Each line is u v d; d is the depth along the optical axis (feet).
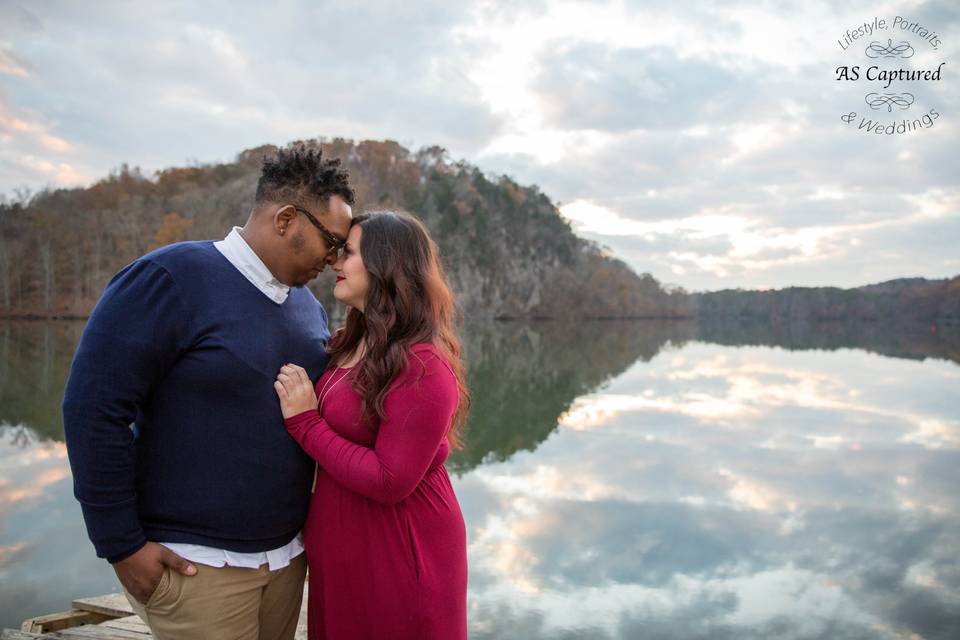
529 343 130.52
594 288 295.69
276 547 6.38
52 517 20.88
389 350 6.09
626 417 45.06
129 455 5.54
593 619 16.08
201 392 5.82
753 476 29.94
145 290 5.59
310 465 6.66
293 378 6.20
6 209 173.78
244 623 6.27
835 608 17.19
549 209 318.24
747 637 15.61
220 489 5.90
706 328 279.08
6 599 15.49
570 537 21.59
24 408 40.11
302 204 6.05
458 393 6.63
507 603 16.90
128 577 5.68
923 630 16.21
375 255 6.31
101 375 5.37
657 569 19.36
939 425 43.52
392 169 263.29
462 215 259.80
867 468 31.73
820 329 293.84
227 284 5.96
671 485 28.14
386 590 6.22
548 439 37.09
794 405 52.06
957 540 22.34
